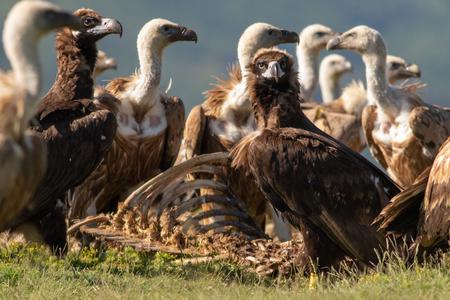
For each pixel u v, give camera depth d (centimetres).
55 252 1542
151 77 1834
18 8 1034
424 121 1923
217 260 1535
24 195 1060
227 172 1750
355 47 2030
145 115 1823
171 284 1344
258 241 1628
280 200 1503
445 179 1325
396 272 1286
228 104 1867
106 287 1298
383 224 1402
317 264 1479
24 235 1533
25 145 1040
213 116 1881
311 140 1492
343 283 1305
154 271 1454
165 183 1672
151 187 1659
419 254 1376
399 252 1397
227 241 1612
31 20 1028
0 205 1055
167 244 1608
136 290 1288
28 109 1025
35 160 1052
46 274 1359
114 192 1842
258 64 1549
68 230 1638
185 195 1858
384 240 1434
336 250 1477
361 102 2342
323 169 1474
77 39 1630
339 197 1470
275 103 1542
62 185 1549
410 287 1197
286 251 1559
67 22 1042
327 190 1470
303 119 1560
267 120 1549
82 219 1730
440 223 1327
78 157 1559
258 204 1794
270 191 1501
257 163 1491
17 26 1028
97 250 1570
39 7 1034
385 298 1148
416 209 1403
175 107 1856
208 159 1705
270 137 1499
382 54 2012
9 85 1030
